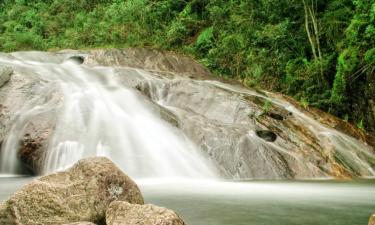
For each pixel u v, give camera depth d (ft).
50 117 35.37
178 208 19.63
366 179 35.14
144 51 63.41
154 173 33.19
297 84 63.10
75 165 16.94
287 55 67.26
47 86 40.29
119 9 86.22
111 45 79.20
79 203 15.11
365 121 57.82
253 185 29.17
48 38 90.02
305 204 21.30
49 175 16.44
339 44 60.90
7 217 14.64
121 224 13.15
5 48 80.28
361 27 55.72
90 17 91.25
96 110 38.27
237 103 43.45
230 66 71.05
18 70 42.52
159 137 36.55
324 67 61.67
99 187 15.71
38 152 33.65
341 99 57.93
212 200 21.88
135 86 46.73
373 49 53.36
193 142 36.04
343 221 17.51
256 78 66.49
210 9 79.20
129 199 16.17
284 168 34.94
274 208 20.06
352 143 44.19
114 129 36.32
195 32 83.92
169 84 47.24
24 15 99.19
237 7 77.10
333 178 35.47
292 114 45.70
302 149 38.68
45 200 14.85
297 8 68.28
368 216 18.54
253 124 40.83
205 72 62.49
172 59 62.80
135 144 35.35
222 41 73.26
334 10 66.23
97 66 57.52
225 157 34.76
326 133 43.42
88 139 34.60
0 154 34.99
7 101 37.50
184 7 88.58
